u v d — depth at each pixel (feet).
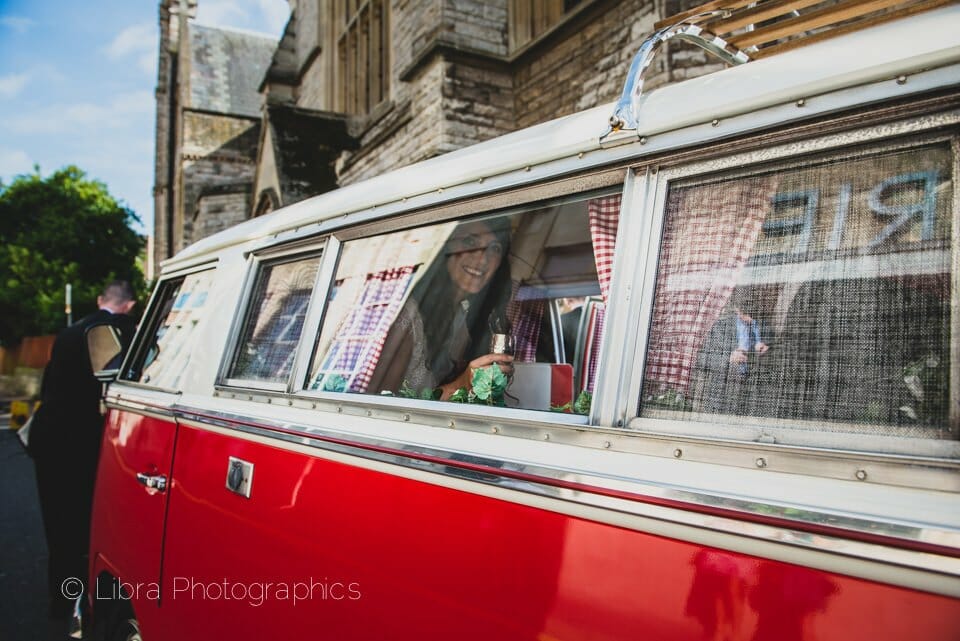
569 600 4.22
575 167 5.12
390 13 32.35
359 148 33.94
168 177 105.60
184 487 8.43
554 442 4.59
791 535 3.38
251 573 7.04
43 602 15.17
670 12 18.66
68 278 78.43
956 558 2.94
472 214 6.07
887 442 3.46
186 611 8.16
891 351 3.61
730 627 3.53
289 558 6.51
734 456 3.75
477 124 25.11
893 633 3.05
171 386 9.60
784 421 3.83
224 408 7.98
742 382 4.05
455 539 4.98
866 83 3.79
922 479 3.18
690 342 4.30
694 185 4.54
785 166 4.17
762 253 4.19
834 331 3.83
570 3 24.82
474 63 24.98
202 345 9.21
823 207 4.00
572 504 4.29
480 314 7.97
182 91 83.97
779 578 3.42
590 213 5.33
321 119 37.81
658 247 4.57
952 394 3.35
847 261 3.86
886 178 3.79
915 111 3.65
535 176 5.39
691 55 17.87
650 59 5.00
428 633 5.10
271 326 8.14
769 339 4.04
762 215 4.23
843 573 3.23
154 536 9.02
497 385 6.27
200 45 87.40
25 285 77.36
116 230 85.25
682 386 4.25
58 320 76.69
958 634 2.90
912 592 3.04
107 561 10.60
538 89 24.29
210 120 77.41
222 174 77.30
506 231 7.56
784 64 4.21
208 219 64.08
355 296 7.33
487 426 5.08
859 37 3.97
